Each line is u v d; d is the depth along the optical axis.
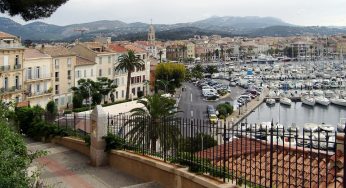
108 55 110.31
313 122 107.69
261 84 177.50
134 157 16.88
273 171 12.72
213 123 13.58
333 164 12.08
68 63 94.56
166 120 15.66
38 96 83.94
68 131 26.12
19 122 29.56
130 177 16.81
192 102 134.25
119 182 16.14
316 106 132.88
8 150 11.02
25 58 81.31
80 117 31.80
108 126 19.41
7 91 73.31
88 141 21.50
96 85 94.19
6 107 17.55
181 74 133.88
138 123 17.95
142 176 16.34
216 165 13.17
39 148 24.55
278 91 154.75
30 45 99.06
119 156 18.27
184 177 13.47
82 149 22.67
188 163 13.99
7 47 73.88
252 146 14.72
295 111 125.94
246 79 195.25
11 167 10.21
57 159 20.97
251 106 126.50
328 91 149.00
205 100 139.62
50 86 88.62
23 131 29.78
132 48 126.00
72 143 24.12
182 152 14.51
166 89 127.31
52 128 27.00
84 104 94.19
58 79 92.00
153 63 161.62
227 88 167.62
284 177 12.27
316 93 145.62
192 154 13.91
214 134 13.71
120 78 116.06
